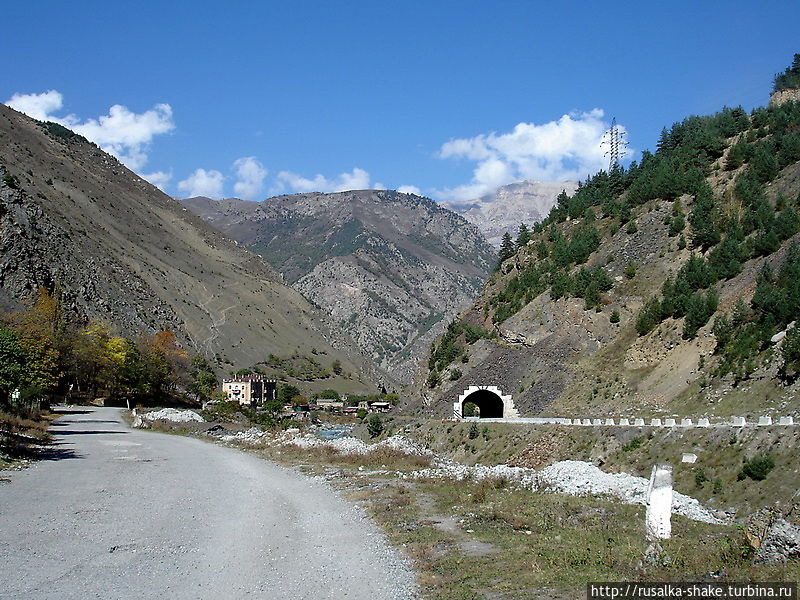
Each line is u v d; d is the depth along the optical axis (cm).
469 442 6469
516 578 1525
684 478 3791
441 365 9781
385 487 3103
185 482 3234
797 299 5756
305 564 1708
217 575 1594
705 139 11306
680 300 7462
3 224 12400
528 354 8738
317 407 15788
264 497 2844
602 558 1658
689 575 1462
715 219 8938
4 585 1455
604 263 9706
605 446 4788
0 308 9006
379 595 1441
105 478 3247
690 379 6238
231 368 17725
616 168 12862
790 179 9038
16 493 2688
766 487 3275
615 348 7869
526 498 2653
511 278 11325
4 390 5750
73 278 13475
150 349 11312
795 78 15562
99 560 1705
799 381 4900
